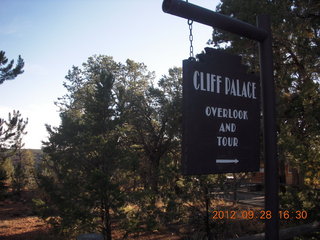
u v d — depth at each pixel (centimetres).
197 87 315
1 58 1933
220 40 1617
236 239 483
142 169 1268
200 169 310
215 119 324
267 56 370
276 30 1352
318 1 1305
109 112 1136
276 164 362
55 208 1103
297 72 1546
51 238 1270
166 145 2503
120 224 1101
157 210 1059
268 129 363
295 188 743
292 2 1394
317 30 1471
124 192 1098
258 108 358
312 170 688
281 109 1053
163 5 299
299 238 577
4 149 2331
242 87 348
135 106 2652
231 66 342
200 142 312
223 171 324
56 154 1127
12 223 1802
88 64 3503
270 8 1269
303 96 761
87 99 1190
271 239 353
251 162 346
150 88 2709
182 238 1195
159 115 2639
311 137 746
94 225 1020
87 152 1103
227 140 330
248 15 1282
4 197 2283
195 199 1058
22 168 3177
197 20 315
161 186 1108
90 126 1127
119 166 1104
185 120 306
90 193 1023
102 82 1181
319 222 610
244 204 1652
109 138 1127
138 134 2638
